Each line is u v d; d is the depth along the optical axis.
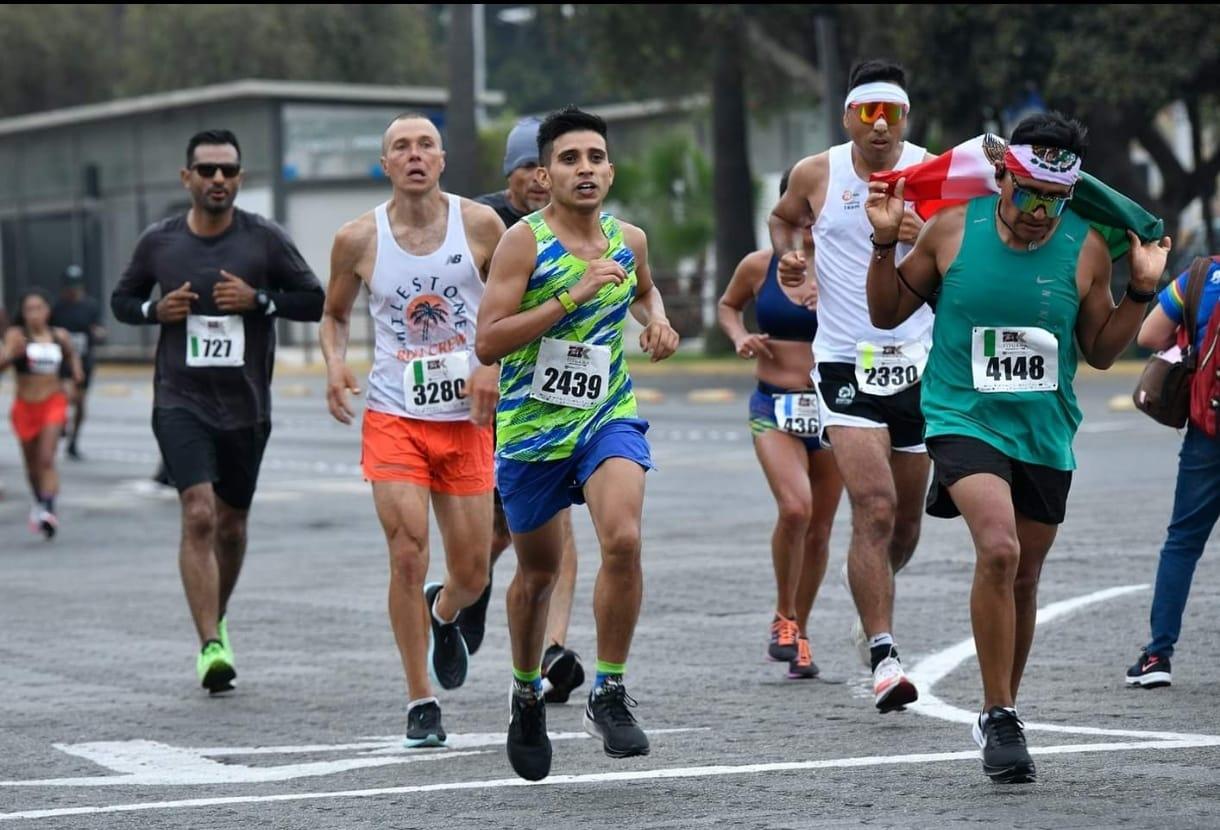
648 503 53.94
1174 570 25.42
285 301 29.83
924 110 103.44
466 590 25.78
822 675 27.86
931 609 33.12
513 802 19.48
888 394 25.72
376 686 28.53
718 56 120.25
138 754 23.56
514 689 20.56
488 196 28.69
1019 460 19.72
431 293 25.08
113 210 158.50
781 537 27.94
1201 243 125.69
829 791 19.30
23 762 23.23
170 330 29.80
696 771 20.77
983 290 19.59
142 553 48.88
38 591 41.50
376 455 24.83
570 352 20.55
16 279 166.62
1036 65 100.75
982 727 19.27
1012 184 19.12
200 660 27.94
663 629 32.50
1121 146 105.50
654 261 136.38
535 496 20.69
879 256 20.12
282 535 51.00
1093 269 19.78
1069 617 31.45
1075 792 18.73
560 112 20.80
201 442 29.31
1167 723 22.73
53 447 53.62
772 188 152.00
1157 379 25.36
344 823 18.70
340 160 151.50
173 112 153.62
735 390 100.12
